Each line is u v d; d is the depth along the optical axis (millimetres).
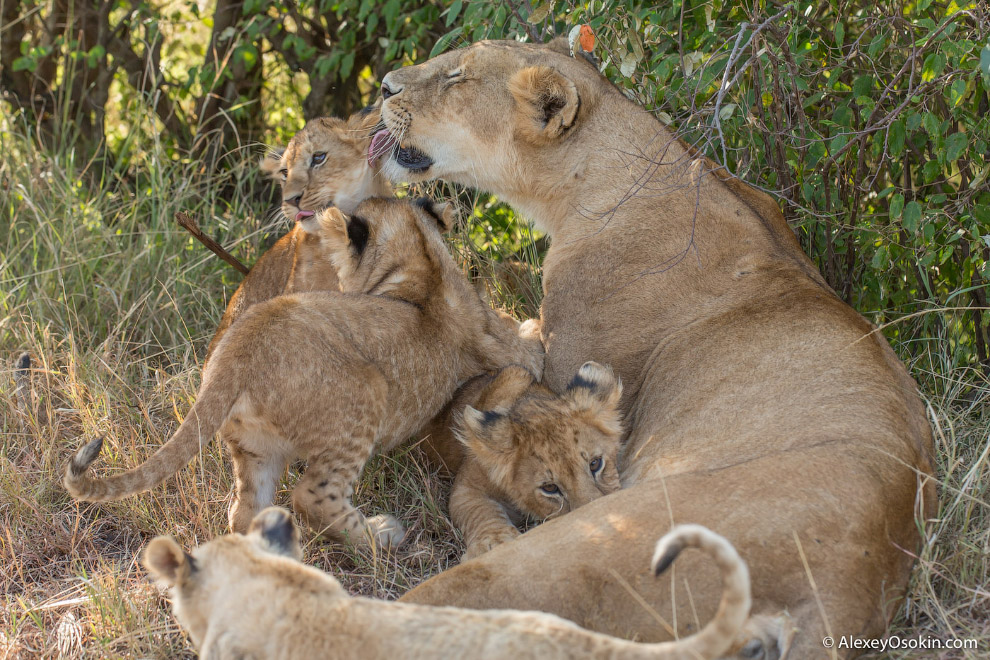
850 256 10383
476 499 8484
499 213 12961
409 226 9438
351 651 5168
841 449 6422
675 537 4840
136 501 8617
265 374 7926
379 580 7945
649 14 9961
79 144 15336
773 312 7965
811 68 10586
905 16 10523
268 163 11875
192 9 15383
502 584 5953
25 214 13258
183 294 12305
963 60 8914
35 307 11625
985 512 7738
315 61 14594
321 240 10062
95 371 10422
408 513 9031
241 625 5383
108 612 7309
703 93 10133
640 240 8797
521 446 8102
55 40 15250
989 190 9812
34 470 9180
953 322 10180
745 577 4766
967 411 9227
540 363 9672
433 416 9172
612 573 5926
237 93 15070
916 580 6660
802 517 5980
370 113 10844
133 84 15344
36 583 8016
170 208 13375
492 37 11125
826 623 5777
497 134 9398
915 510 6500
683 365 8008
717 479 6230
